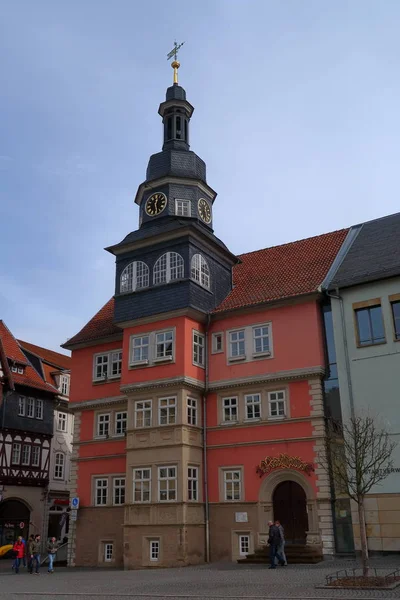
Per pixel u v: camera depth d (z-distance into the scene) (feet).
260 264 114.73
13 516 140.87
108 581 70.38
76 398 115.44
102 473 107.86
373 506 81.92
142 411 100.17
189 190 115.24
